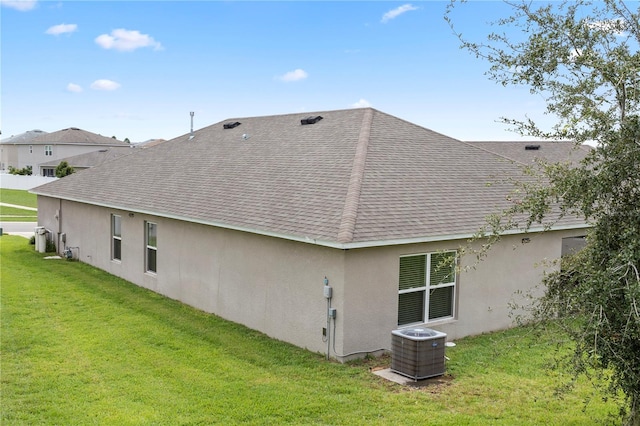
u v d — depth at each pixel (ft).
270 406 26.86
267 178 47.03
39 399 27.45
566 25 20.86
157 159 67.92
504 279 42.65
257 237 40.42
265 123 66.03
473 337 40.40
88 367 32.09
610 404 27.76
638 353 19.51
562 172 21.43
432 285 38.47
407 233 34.68
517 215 42.50
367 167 41.63
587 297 19.38
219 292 44.62
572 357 21.95
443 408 27.04
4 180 193.88
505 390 29.53
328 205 36.94
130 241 57.36
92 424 24.73
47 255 72.18
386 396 28.45
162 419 25.32
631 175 19.77
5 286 52.37
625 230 19.62
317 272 35.22
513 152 100.58
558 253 46.34
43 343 36.24
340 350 33.68
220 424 24.93
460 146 52.70
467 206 41.19
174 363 33.12
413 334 31.42
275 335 38.91
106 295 50.75
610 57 20.39
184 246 48.88
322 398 27.99
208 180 52.80
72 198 67.00
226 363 33.27
